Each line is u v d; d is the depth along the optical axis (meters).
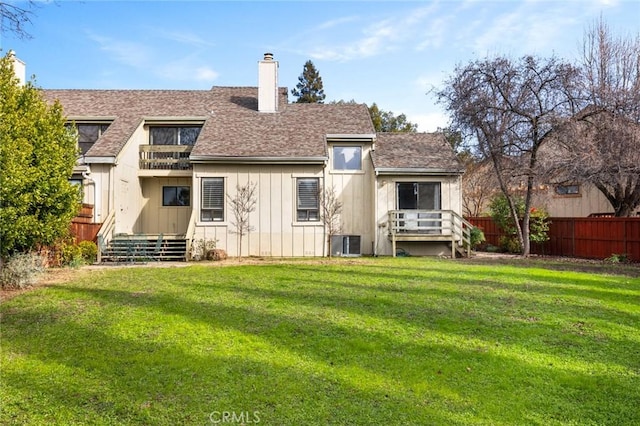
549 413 3.78
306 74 52.34
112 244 14.63
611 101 15.12
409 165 16.62
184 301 7.55
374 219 16.73
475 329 6.03
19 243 9.41
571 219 16.84
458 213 16.86
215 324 6.18
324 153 16.28
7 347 5.37
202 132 17.25
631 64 18.58
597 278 10.09
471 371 4.62
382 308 7.09
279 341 5.50
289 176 16.56
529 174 15.73
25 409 3.85
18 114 9.46
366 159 17.44
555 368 4.73
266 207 16.44
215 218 16.28
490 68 15.75
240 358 4.95
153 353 5.12
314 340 5.55
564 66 15.14
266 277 10.03
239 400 3.98
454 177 16.98
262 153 16.09
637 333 5.90
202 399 4.00
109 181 15.49
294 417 3.69
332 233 16.77
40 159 9.53
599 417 3.73
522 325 6.22
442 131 18.58
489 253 17.97
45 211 9.71
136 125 17.52
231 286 8.91
